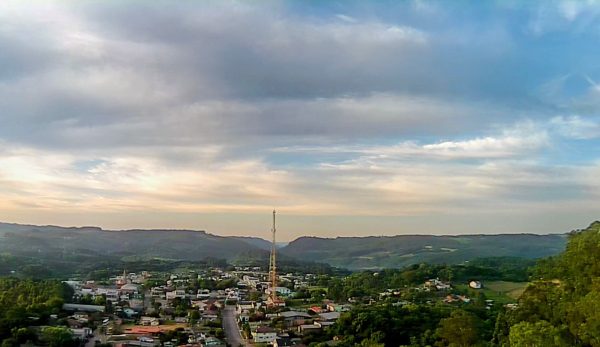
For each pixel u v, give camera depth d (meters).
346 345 191.88
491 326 169.00
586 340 82.56
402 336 189.50
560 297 98.88
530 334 83.19
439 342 129.12
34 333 192.88
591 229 105.50
